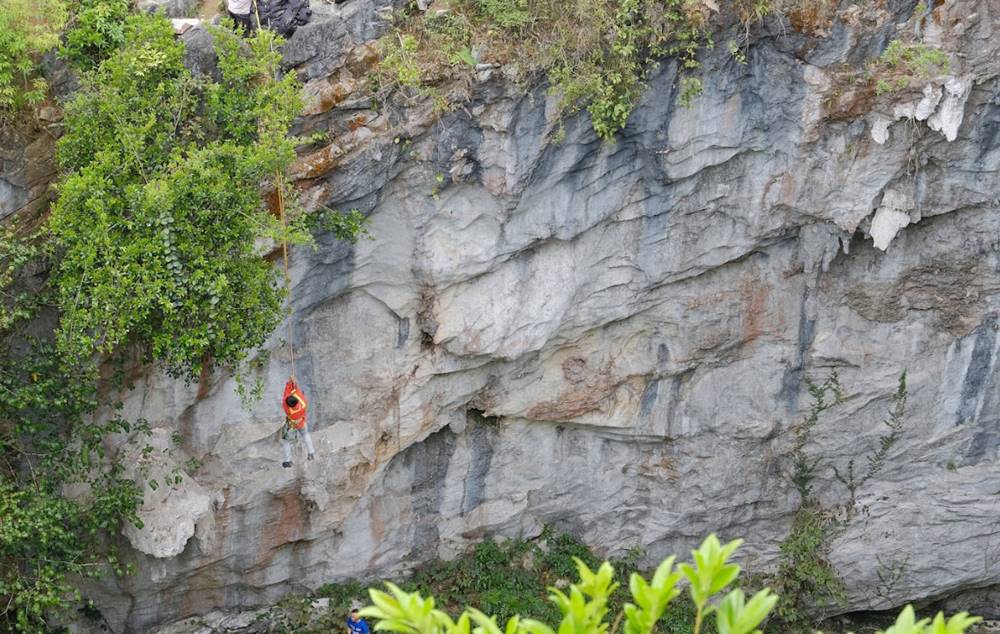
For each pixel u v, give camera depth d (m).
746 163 17.61
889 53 16.72
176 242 13.94
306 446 17.05
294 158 14.45
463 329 17.55
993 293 19.25
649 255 18.11
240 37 14.93
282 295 14.86
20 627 15.09
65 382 15.02
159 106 14.40
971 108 17.25
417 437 18.47
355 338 17.31
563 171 16.67
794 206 17.97
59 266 14.50
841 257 19.06
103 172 13.95
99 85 14.16
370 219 16.42
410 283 17.11
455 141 15.98
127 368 15.78
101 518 15.32
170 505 16.39
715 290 18.91
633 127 16.62
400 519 19.39
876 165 17.62
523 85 15.78
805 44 16.58
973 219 18.61
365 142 15.63
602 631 7.10
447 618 6.96
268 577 18.53
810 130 17.16
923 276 19.16
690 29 15.99
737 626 6.93
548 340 18.47
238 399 16.84
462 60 15.54
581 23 15.78
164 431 16.42
